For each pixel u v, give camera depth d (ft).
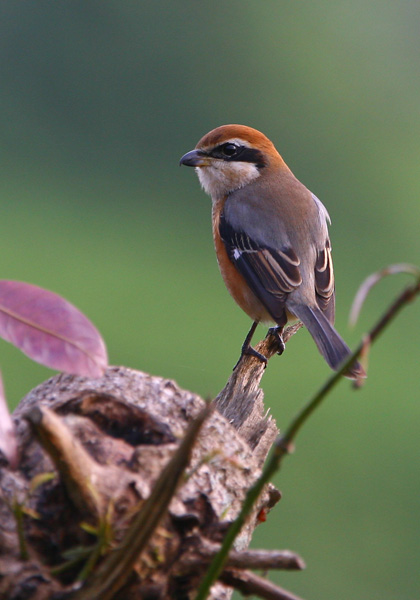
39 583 7.67
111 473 8.18
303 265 23.91
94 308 51.62
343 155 81.82
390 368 49.73
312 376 45.93
